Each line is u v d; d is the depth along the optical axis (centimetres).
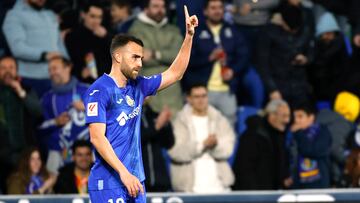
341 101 4750
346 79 4941
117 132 2467
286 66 4750
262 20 4819
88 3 4612
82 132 4300
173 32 4481
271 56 4750
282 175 4203
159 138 4053
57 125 4312
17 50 4494
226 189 4128
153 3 4419
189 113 4141
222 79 4616
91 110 2442
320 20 4984
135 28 4447
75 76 4509
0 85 4275
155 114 4166
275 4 4819
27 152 4000
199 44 4597
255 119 4234
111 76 2492
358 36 4969
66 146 4306
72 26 4597
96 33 4547
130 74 2472
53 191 3994
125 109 2480
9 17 4547
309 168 4250
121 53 2472
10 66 4275
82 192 3953
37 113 4325
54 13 4628
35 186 3984
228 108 4612
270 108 4209
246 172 4144
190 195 3656
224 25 4672
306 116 4284
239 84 4738
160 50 4422
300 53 4784
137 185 2392
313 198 3656
